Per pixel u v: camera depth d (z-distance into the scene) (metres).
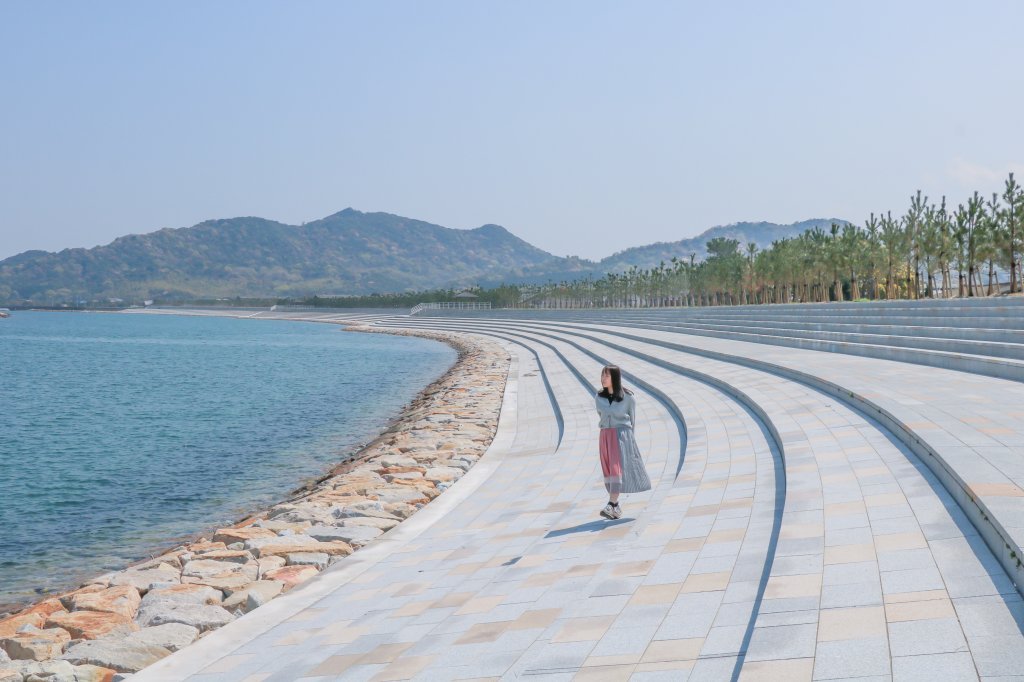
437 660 6.15
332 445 25.95
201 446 25.97
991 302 26.11
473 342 84.56
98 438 27.67
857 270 76.19
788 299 92.56
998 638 4.70
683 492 10.77
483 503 13.98
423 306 156.50
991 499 6.46
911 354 20.84
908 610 5.25
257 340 105.44
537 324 96.31
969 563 5.95
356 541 12.32
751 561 7.29
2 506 18.14
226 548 12.91
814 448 10.97
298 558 11.39
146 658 8.51
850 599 5.56
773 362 21.95
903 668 4.45
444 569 9.73
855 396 13.85
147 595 10.66
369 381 48.50
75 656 8.59
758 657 4.84
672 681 5.03
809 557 6.55
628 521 9.95
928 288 68.19
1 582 13.13
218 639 8.49
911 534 6.79
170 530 16.16
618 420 10.22
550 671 5.45
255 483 20.36
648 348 38.06
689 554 7.82
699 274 118.62
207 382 47.97
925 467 9.00
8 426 30.48
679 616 6.16
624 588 7.06
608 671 5.31
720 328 45.78
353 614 8.52
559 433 21.00
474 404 29.66
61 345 93.62
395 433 26.05
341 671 6.48
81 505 18.23
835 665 4.60
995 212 58.66
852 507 7.85
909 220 68.00
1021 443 8.70
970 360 17.30
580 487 13.58
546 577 7.99
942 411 11.29
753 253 100.56
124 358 70.38
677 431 16.88
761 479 10.64
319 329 146.12
